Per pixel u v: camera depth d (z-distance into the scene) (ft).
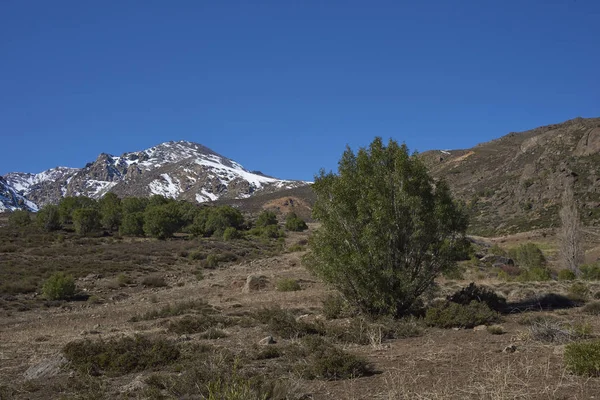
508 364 24.25
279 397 20.76
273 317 42.70
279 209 568.00
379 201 47.01
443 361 27.25
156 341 33.88
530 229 225.56
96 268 131.54
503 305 54.08
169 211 232.73
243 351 32.37
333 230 49.39
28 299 94.63
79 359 31.04
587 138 289.53
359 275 46.78
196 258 157.89
